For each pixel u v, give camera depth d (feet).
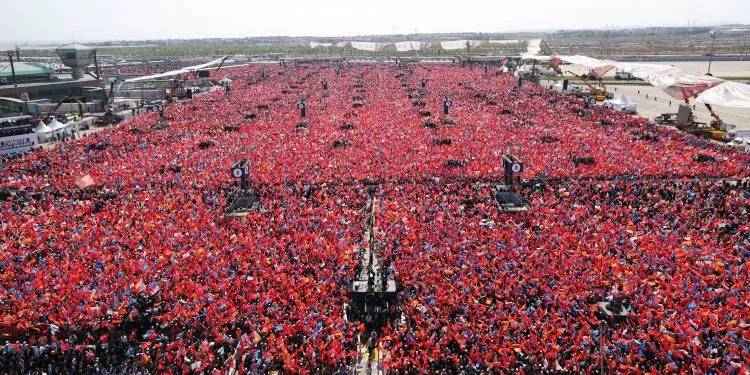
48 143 318.45
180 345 111.34
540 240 157.28
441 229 166.20
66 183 221.05
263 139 296.71
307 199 197.57
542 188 206.90
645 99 486.79
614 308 120.26
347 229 168.66
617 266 138.51
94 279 134.31
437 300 125.29
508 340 110.52
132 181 222.48
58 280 133.49
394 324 122.31
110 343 114.73
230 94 494.18
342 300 130.41
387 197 197.98
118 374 105.50
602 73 482.69
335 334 114.93
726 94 324.39
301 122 342.03
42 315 120.16
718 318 115.24
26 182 221.46
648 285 130.21
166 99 473.26
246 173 200.64
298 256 149.18
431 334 115.34
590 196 194.39
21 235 164.55
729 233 162.30
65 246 155.74
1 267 144.36
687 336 108.78
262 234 163.94
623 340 108.88
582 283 131.03
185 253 148.05
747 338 109.19
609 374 101.91
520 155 252.42
